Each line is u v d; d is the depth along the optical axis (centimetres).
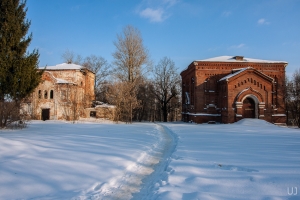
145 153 1132
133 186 694
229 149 1168
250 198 529
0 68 2066
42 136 1603
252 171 752
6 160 893
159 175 795
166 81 5481
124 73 4606
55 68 4419
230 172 749
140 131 2211
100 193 620
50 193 596
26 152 1042
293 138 1616
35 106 3862
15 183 655
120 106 3931
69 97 3969
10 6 2180
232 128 2528
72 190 621
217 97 3794
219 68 3812
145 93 5397
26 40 2303
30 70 2233
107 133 1933
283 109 3712
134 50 4588
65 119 3938
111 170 811
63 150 1112
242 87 3431
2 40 2109
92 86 5334
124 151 1131
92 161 914
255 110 3484
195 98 3788
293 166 805
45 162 880
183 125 3275
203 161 910
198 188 611
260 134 1898
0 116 2017
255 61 3856
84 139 1501
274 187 594
